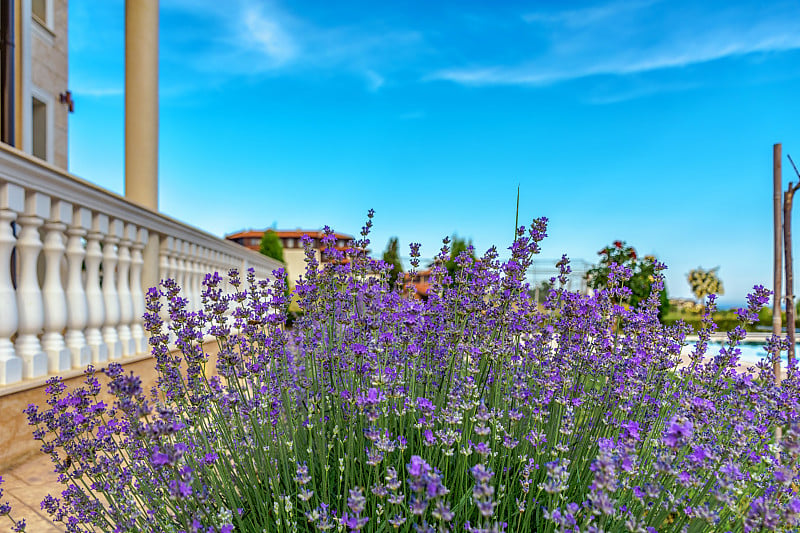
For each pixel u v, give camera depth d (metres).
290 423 2.09
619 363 2.40
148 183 6.44
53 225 3.67
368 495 1.76
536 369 2.53
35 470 2.94
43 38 8.32
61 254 3.77
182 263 6.44
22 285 3.39
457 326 2.62
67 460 1.97
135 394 1.40
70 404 1.95
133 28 6.35
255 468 2.02
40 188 3.41
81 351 3.89
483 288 2.58
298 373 2.43
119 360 4.38
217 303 2.38
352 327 2.69
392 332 2.54
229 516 1.59
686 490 1.68
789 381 2.21
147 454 1.84
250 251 9.89
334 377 2.59
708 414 1.97
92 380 2.09
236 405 2.06
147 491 1.91
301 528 1.80
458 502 1.70
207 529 1.54
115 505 1.88
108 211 4.32
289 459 2.02
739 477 1.59
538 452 1.87
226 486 1.84
